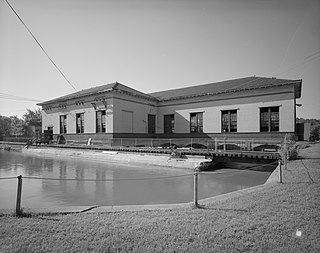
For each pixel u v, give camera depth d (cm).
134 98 2995
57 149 2936
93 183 1208
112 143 2731
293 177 952
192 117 2858
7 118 5322
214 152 1734
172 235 411
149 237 404
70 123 3341
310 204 572
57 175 1477
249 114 2370
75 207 624
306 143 2286
